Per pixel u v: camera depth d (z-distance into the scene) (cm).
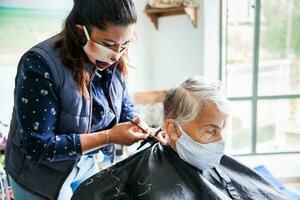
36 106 86
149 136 102
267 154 246
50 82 87
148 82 253
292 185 225
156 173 93
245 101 242
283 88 243
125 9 83
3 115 185
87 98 96
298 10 230
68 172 102
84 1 85
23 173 102
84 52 92
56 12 191
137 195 90
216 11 222
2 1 175
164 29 241
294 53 238
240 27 230
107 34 85
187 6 215
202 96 89
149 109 234
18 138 96
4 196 140
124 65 110
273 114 246
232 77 237
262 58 236
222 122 91
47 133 89
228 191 100
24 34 184
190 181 94
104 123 105
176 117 91
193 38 229
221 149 93
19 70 90
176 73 243
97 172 102
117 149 141
